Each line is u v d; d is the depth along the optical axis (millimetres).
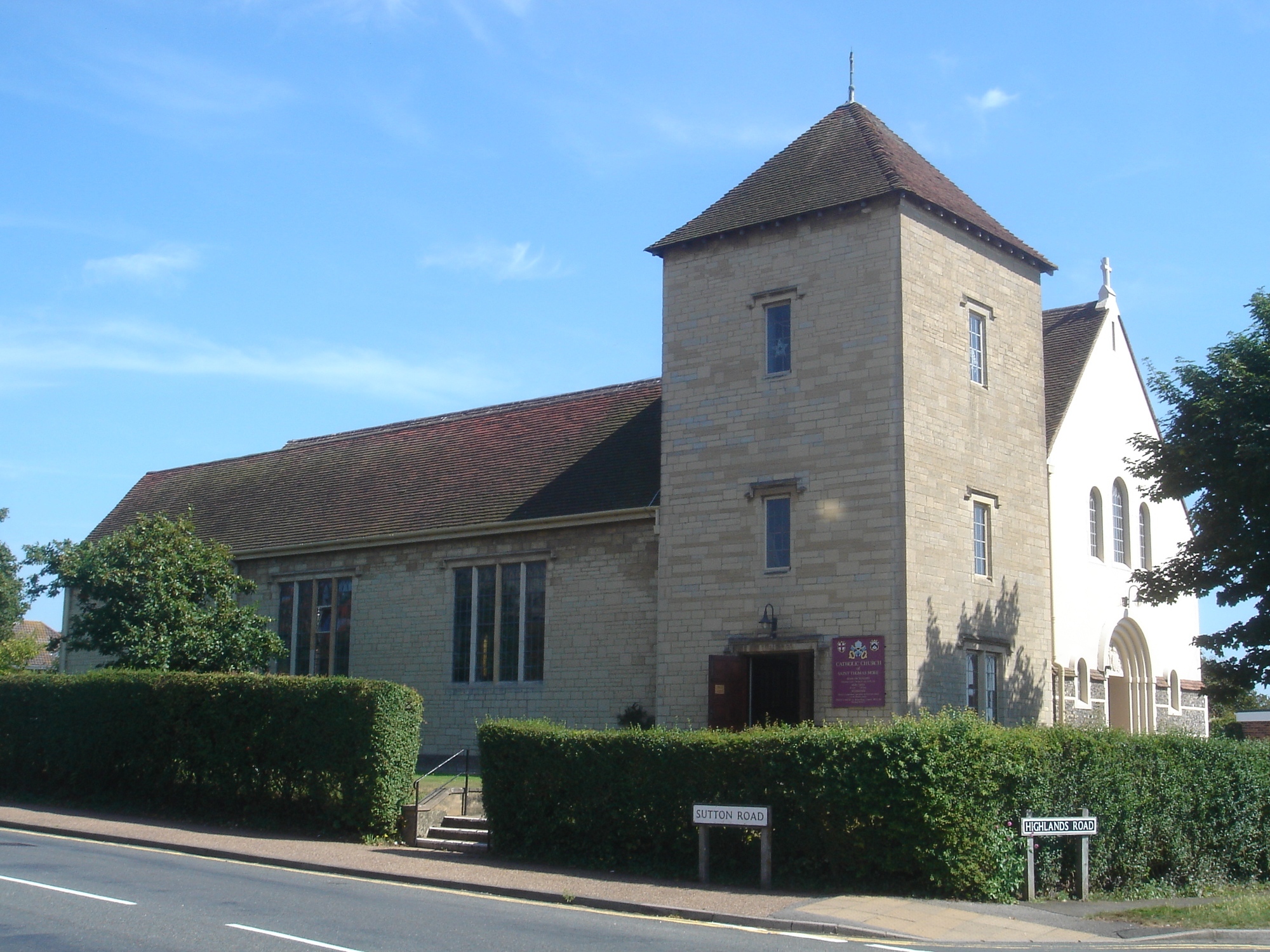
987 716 27422
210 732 26547
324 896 16578
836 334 27250
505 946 13094
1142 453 32469
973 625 27281
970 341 28688
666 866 19578
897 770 17828
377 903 16125
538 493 33562
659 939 14148
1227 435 25812
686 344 29641
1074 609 31406
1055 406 32656
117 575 33219
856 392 26703
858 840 18109
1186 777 21750
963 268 28672
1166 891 20469
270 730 25391
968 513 27703
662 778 19797
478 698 32750
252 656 34500
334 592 37281
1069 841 19344
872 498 26062
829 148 29422
